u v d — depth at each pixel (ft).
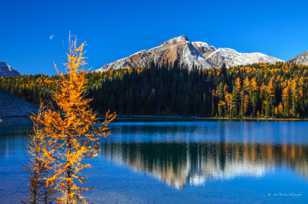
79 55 56.08
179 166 121.39
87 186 93.61
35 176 57.67
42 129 56.90
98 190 89.71
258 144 184.75
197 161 131.64
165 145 181.06
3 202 78.43
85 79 57.11
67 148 56.18
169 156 143.74
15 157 134.72
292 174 107.76
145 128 307.17
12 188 89.45
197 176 106.11
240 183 97.19
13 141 189.98
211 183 97.66
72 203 58.90
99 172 110.52
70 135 56.03
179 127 319.68
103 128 59.00
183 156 143.84
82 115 56.54
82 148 54.80
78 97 55.77
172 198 83.41
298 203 79.87
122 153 151.94
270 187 92.84
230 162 128.88
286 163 125.90
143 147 173.06
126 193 87.45
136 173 109.91
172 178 102.73
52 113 55.88
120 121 425.28
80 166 58.70
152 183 97.40
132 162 129.18
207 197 84.23
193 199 82.53
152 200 81.92
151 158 138.51
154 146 176.86
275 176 105.40
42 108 58.13
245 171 112.98
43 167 57.52
